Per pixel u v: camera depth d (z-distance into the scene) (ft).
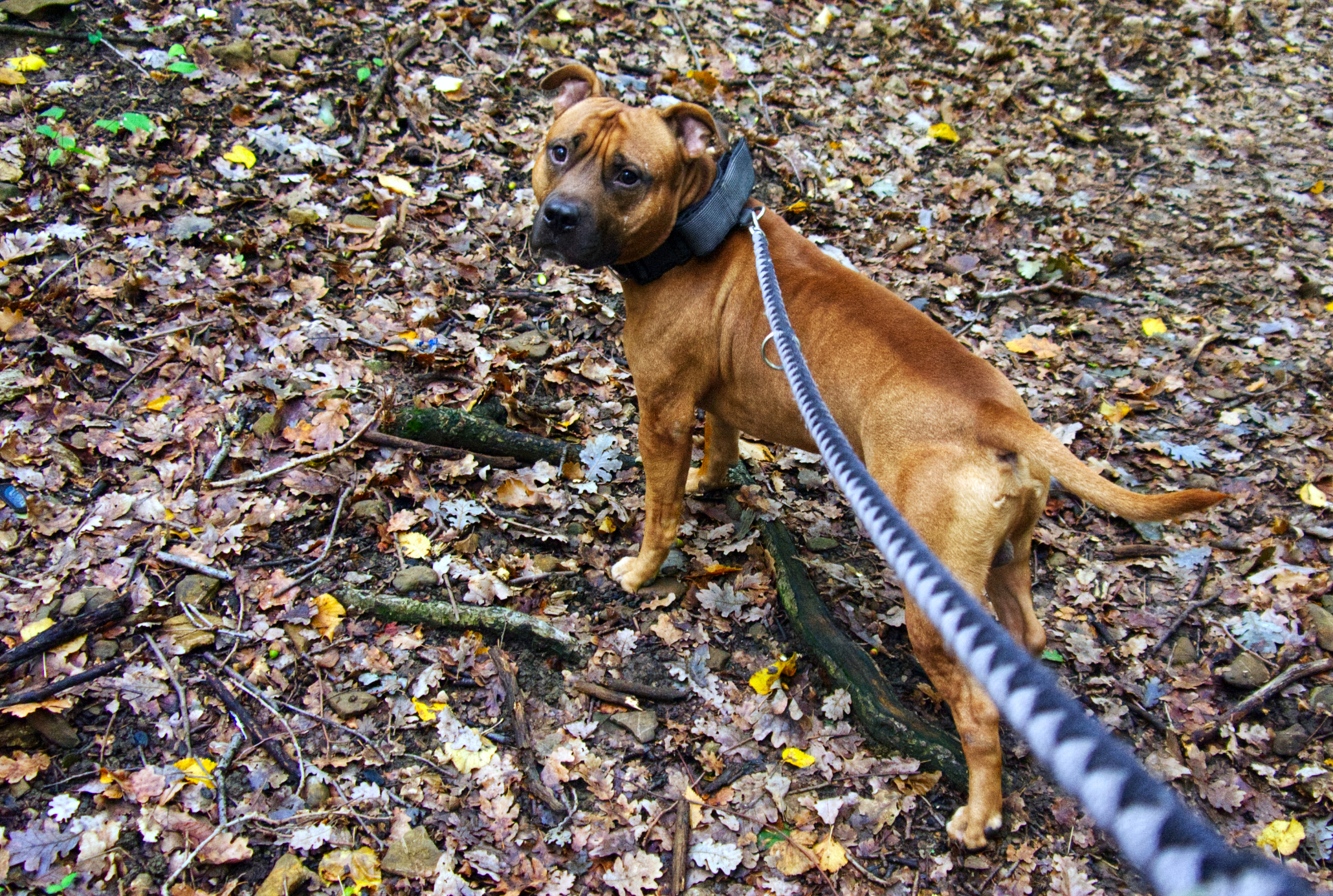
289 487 4.89
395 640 4.46
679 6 8.88
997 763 4.02
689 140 4.26
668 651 4.67
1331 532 5.33
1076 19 10.28
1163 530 5.44
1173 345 6.56
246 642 4.32
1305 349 6.60
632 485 5.37
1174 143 8.64
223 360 5.30
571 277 6.34
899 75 8.77
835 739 4.41
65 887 3.58
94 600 4.29
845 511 5.49
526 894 3.81
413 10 7.93
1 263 5.43
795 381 2.64
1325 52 10.58
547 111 7.38
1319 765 4.43
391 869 3.77
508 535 5.01
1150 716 4.58
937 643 3.95
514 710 4.30
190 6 7.28
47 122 6.16
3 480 4.62
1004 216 7.41
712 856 3.97
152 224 5.86
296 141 6.56
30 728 3.89
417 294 5.99
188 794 3.84
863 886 3.97
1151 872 1.05
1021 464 3.80
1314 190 8.24
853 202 7.29
